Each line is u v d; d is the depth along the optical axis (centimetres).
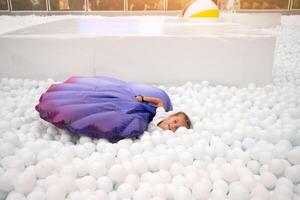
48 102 190
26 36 281
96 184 135
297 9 747
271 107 237
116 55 282
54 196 122
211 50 278
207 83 278
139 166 146
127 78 288
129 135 176
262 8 742
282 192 127
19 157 151
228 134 178
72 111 178
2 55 285
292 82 293
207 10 381
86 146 164
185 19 358
